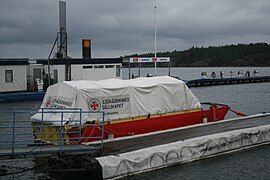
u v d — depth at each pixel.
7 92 45.88
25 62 46.97
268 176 16.62
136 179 15.57
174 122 21.94
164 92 21.83
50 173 16.59
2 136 24.89
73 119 17.98
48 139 18.03
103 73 49.72
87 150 15.57
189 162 18.05
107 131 19.05
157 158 16.70
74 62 47.81
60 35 49.88
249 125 22.55
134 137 18.97
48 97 20.47
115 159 15.26
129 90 20.34
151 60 53.97
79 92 18.72
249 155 19.75
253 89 67.94
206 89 68.25
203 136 19.06
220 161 18.55
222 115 24.94
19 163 17.72
